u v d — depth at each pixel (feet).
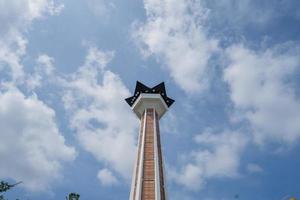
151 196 153.99
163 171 170.19
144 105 205.36
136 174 166.71
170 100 215.92
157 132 190.90
